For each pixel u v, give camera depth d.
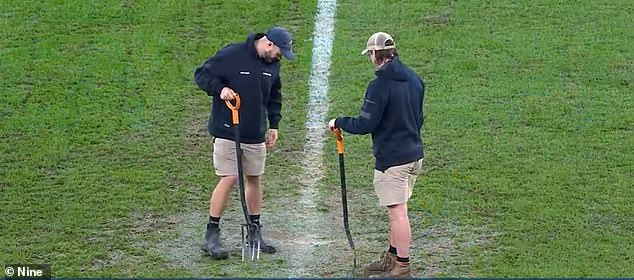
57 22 53.00
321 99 46.09
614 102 45.28
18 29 52.22
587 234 34.53
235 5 54.84
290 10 54.41
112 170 39.94
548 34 51.81
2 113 44.53
